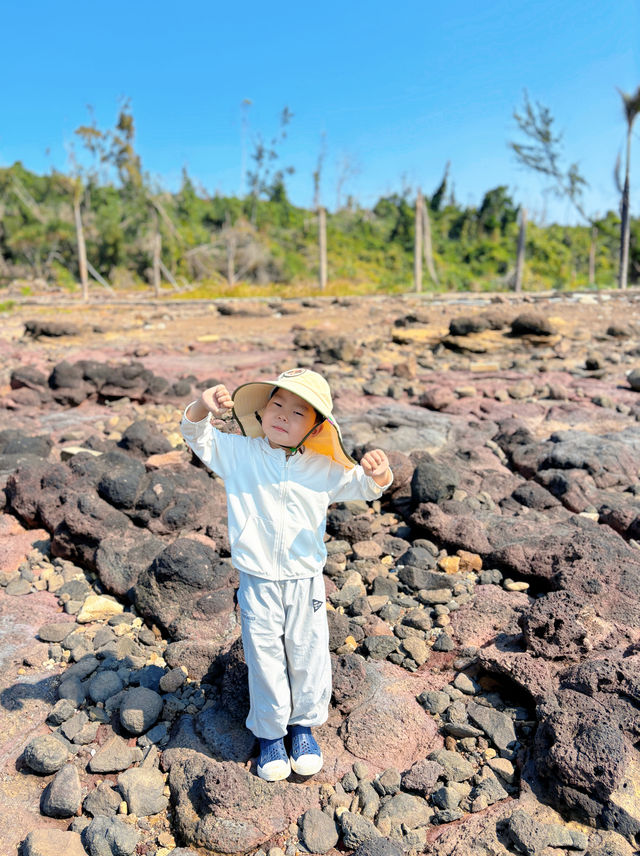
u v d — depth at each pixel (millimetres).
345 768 2412
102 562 3723
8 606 3555
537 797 2238
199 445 2256
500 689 2818
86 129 47406
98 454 4871
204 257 49938
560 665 2719
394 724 2600
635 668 2492
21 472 4539
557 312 15258
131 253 50469
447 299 18359
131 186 51625
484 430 6281
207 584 3355
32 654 3113
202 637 3186
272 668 2254
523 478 5133
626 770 2186
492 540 3998
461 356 10539
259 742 2426
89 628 3348
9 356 10547
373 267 54500
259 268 47719
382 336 12750
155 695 2691
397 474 4586
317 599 2281
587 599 2967
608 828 2088
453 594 3576
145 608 3355
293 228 64062
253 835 2125
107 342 12562
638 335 11844
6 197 54250
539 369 9062
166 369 9281
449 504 4336
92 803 2279
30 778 2434
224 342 12289
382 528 4395
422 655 3035
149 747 2551
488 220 65000
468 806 2262
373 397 7691
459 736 2562
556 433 5828
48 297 32250
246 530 2225
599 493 4754
